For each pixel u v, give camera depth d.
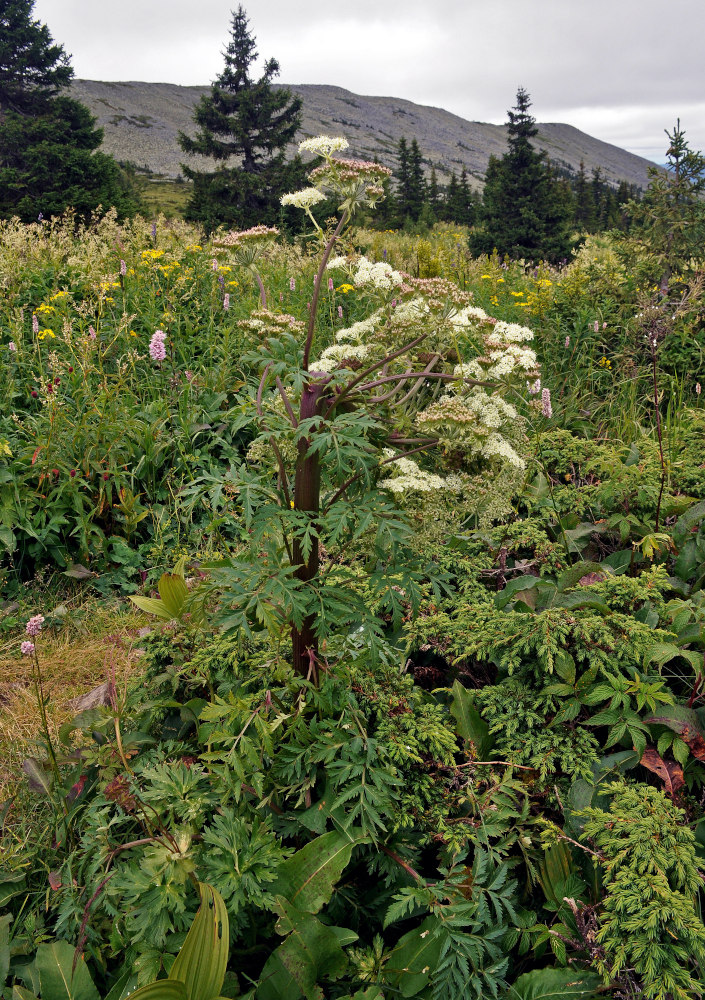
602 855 2.00
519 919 2.00
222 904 1.67
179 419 5.32
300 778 2.11
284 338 2.02
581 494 3.82
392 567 1.98
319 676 2.24
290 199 2.12
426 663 2.91
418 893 1.90
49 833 2.42
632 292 7.57
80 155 30.75
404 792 2.19
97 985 2.01
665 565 3.49
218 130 36.12
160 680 2.62
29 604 4.30
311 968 1.83
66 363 5.19
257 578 1.90
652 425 5.86
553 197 28.91
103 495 4.65
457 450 2.14
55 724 3.29
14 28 40.28
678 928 1.75
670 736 2.27
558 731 2.35
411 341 2.21
